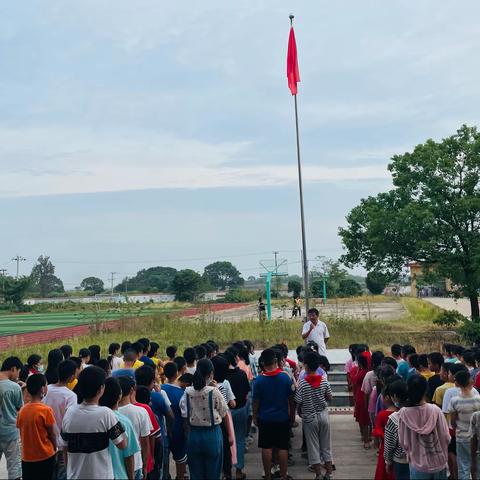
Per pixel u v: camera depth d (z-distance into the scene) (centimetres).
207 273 14288
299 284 7019
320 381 802
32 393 662
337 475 841
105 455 491
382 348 2070
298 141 1959
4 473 904
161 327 2686
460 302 5097
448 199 2545
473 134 2584
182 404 703
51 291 12369
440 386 768
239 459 826
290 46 2048
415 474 553
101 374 506
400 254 2641
